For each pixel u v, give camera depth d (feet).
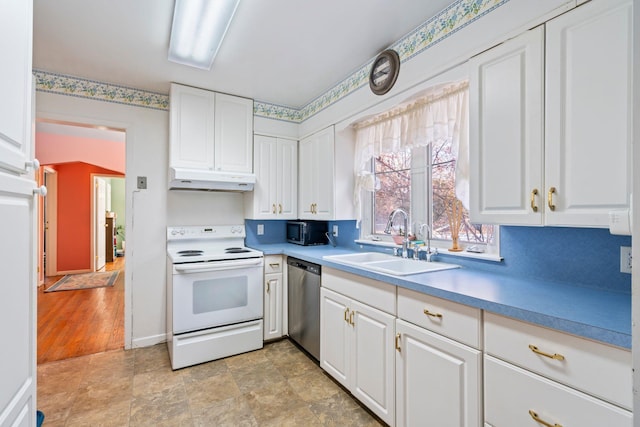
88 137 17.47
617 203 3.47
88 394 6.79
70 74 8.42
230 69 8.16
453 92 6.24
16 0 2.61
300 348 9.15
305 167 10.65
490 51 4.86
